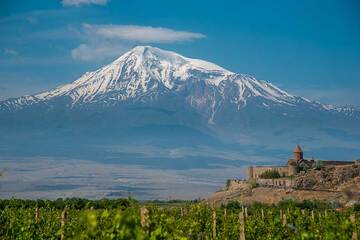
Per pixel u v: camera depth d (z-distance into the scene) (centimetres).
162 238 3966
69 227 5516
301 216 8794
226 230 7162
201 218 8206
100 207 13225
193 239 6469
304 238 5256
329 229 5494
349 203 15275
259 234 7100
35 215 7606
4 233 5747
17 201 12481
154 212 5097
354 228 5334
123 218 3153
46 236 6156
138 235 3147
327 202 16688
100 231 3634
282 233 6994
